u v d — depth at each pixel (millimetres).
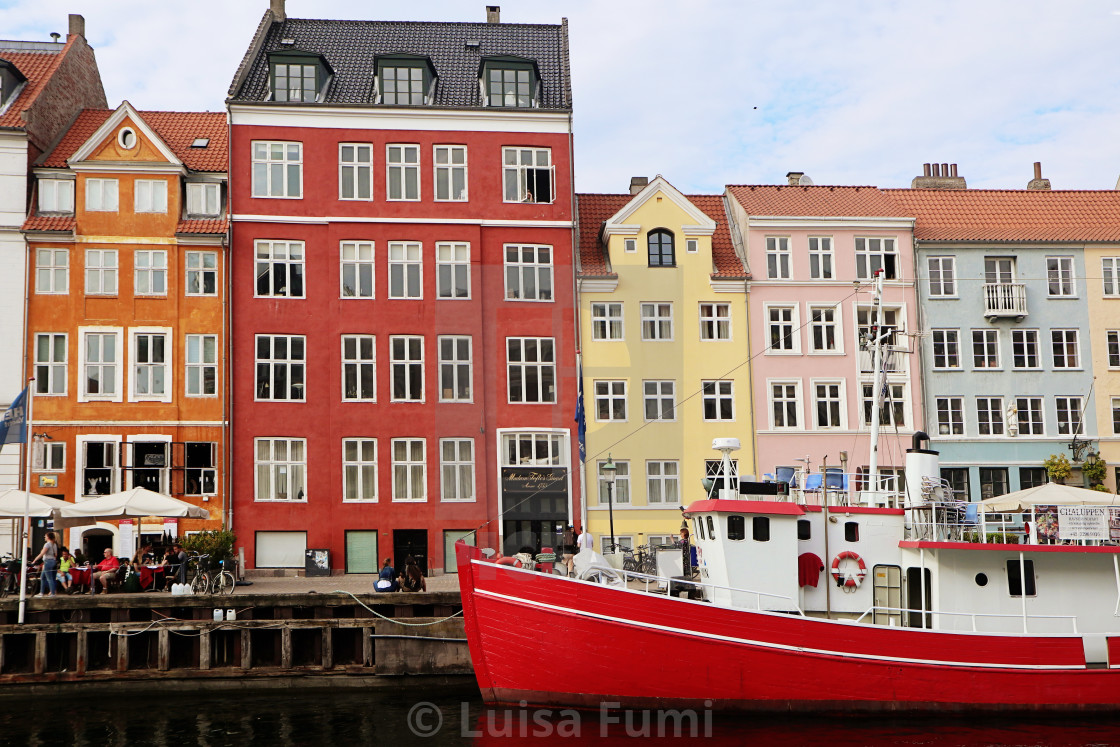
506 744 17797
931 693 18984
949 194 38750
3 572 24344
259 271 32250
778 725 18656
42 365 31500
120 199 32344
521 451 31594
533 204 33406
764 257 35500
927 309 36125
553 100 34562
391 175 33125
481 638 19078
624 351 33844
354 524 31250
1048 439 35812
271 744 17922
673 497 33125
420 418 31922
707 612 18766
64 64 34875
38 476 30859
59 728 19297
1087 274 37031
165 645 22641
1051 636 19438
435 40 37094
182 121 35656
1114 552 19875
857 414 34938
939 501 20375
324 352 32125
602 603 18719
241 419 31547
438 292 32625
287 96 33469
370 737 18328
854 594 19875
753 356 34719
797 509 19609
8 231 31594
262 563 31062
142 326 31969
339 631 23219
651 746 17562
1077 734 18453
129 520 29172
